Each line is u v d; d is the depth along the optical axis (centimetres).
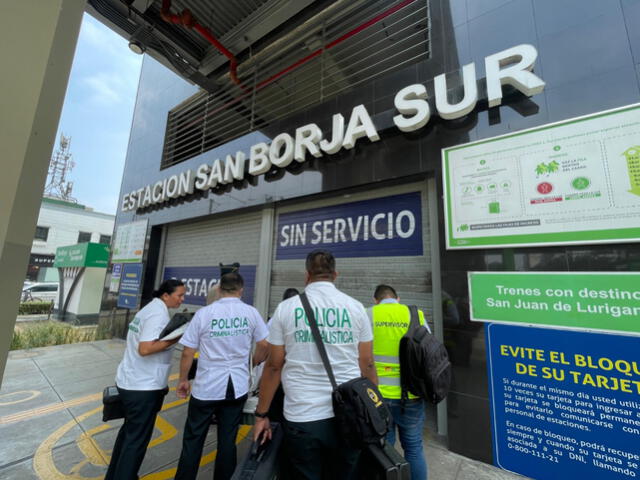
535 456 258
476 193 320
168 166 802
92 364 573
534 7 325
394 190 427
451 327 312
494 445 276
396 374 222
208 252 681
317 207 508
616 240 248
